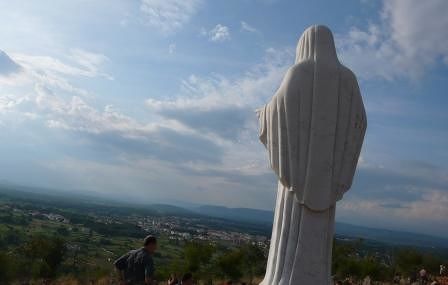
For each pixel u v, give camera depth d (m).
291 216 10.29
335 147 10.29
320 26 10.83
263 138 10.72
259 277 61.75
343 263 59.19
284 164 10.17
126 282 11.59
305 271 10.03
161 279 55.56
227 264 58.19
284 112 10.27
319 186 10.09
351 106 10.48
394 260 71.69
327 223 10.29
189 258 58.62
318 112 10.19
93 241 150.50
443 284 45.75
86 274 66.25
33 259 65.56
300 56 10.98
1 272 54.62
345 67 10.66
